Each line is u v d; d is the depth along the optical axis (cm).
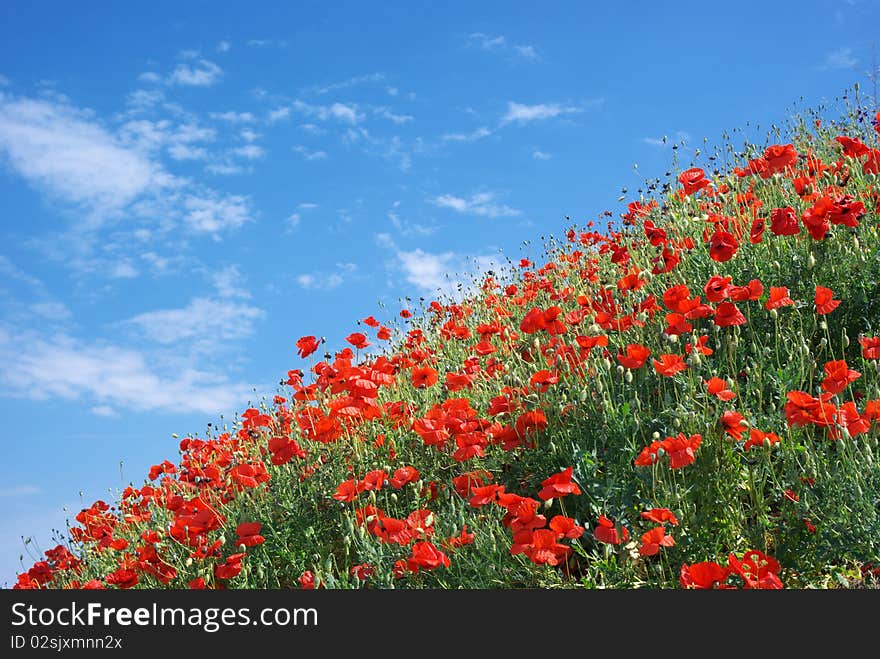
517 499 331
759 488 340
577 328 526
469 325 760
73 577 596
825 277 471
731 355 409
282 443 479
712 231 564
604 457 403
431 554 341
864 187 559
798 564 329
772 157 573
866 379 407
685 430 378
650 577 343
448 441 464
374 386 481
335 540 454
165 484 650
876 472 322
